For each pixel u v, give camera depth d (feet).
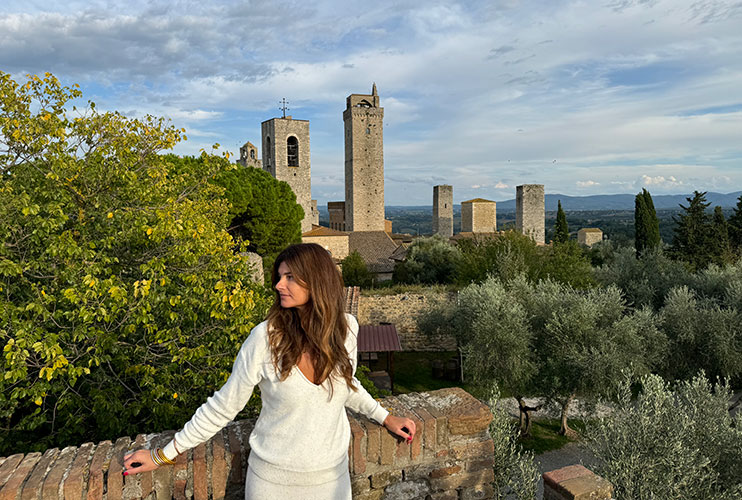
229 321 22.85
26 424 18.24
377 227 231.71
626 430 23.35
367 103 228.84
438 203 247.91
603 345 45.14
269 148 200.34
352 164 226.17
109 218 23.61
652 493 19.27
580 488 9.16
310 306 6.11
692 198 111.86
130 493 7.30
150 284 20.48
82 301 19.70
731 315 52.95
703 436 25.82
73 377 17.84
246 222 83.20
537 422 53.52
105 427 18.99
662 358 51.16
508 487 14.37
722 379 52.80
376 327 67.82
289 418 6.04
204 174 33.24
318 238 153.99
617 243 175.83
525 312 50.42
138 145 28.45
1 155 24.34
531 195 217.77
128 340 23.54
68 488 6.98
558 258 77.77
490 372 50.08
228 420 6.41
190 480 7.62
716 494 22.36
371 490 8.66
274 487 6.03
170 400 20.81
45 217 22.36
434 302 77.05
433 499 9.14
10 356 16.49
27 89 24.29
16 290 21.12
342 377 6.24
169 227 22.57
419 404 9.77
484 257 82.89
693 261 106.63
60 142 24.54
